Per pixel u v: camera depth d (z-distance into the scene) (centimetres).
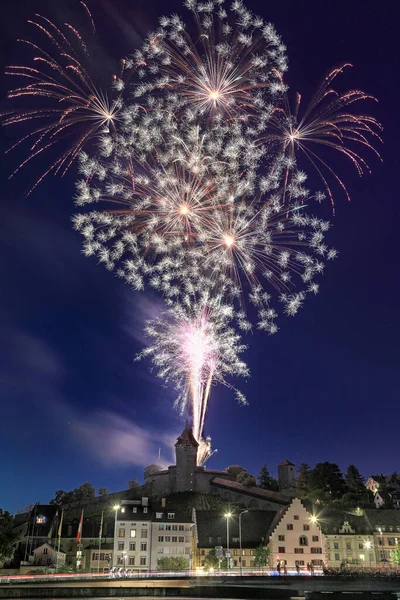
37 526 12488
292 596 3198
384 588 3750
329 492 16862
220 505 17012
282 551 10150
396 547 10469
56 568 9875
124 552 10681
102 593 3319
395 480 18788
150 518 11162
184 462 18825
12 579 6275
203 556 10269
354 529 11150
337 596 2955
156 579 5338
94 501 17925
